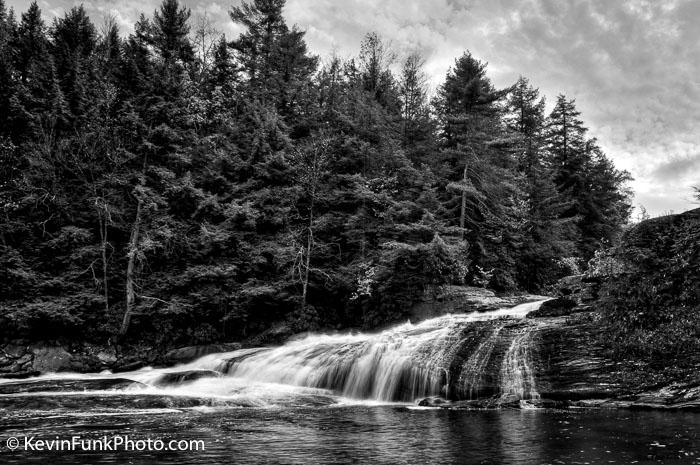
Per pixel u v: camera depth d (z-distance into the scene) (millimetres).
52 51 34375
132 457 6410
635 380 10898
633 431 7746
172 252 25609
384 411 10656
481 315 20797
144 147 26250
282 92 36094
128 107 26984
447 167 29453
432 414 10094
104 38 44406
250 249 26234
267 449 6836
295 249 25781
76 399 11711
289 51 42125
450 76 31703
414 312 23500
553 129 46062
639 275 12805
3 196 24438
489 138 31109
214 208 26484
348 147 29359
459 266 24656
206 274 24266
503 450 6598
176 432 8195
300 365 15969
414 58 36375
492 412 10188
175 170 27766
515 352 12758
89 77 30406
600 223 40594
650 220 13688
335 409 11086
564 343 12656
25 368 20891
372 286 24812
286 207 27281
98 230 26562
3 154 25344
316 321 25516
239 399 12195
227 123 33875
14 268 23094
